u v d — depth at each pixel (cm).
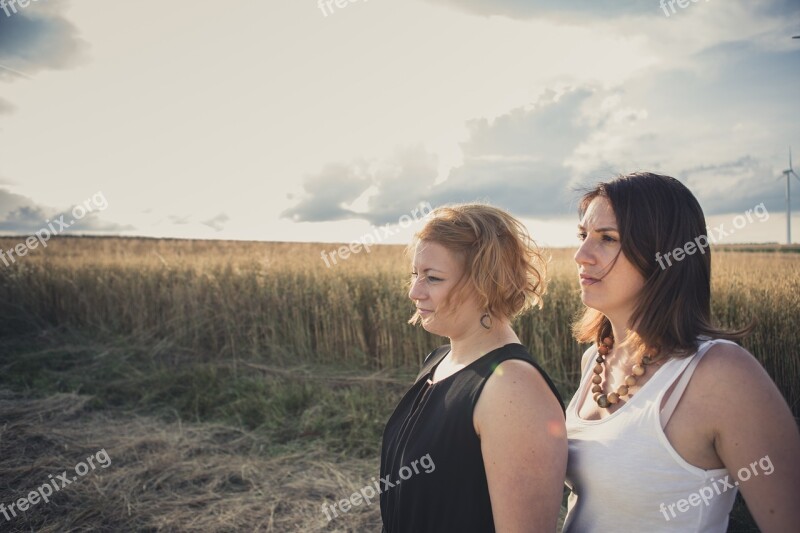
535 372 110
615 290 119
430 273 121
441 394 120
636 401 110
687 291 111
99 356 731
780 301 491
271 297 753
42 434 455
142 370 690
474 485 110
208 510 343
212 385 606
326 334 707
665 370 108
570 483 123
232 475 396
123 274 893
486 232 117
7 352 759
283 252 909
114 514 335
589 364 138
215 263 855
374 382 595
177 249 1094
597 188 125
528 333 595
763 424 95
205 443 456
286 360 711
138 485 373
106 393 604
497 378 108
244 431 488
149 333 817
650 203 113
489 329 122
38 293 927
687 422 102
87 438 460
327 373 645
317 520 331
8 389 601
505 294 118
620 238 115
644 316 113
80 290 909
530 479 101
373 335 699
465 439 110
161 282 855
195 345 760
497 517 103
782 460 94
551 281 600
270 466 413
